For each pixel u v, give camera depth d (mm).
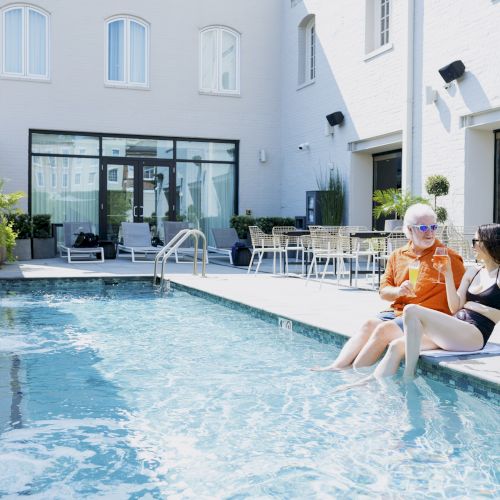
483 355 4125
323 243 9133
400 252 4527
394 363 4133
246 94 15977
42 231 13570
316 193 13383
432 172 10477
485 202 9883
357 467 2834
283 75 16094
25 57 14469
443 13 10109
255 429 3326
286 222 15016
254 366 4664
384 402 3723
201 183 15852
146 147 15383
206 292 8141
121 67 15141
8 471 2791
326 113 13914
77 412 3623
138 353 5113
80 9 14711
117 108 15062
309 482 2686
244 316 6859
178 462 2904
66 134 14828
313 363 4738
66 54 14664
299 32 15250
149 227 14820
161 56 15344
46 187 14742
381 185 13078
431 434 3221
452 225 9578
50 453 3006
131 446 3094
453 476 2730
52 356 5008
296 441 3156
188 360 4867
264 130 16125
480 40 9336
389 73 11594
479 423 3369
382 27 12172
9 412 3615
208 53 15758
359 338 4504
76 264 12289
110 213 15195
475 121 9656
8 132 14336
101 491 2600
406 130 10953
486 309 4188
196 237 10102
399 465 2850
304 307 6609
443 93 10164
